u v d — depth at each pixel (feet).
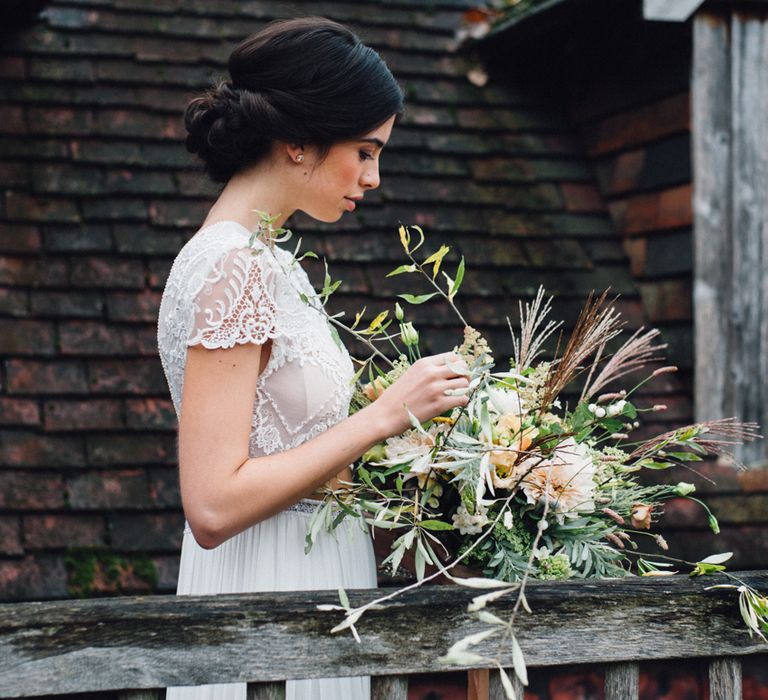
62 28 14.01
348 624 4.59
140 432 11.54
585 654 5.06
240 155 6.02
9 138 12.99
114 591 10.59
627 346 5.90
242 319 5.49
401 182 13.83
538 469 5.65
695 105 13.08
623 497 6.07
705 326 12.87
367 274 12.90
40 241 12.32
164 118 13.57
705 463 12.63
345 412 6.01
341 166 6.04
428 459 5.41
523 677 4.46
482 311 12.93
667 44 13.52
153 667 4.45
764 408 12.92
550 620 5.03
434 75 15.05
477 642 4.74
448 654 4.47
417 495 5.64
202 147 6.30
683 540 12.04
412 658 4.79
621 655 5.10
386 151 14.05
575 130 15.21
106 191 12.85
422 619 4.83
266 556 6.02
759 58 13.23
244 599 4.66
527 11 14.33
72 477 11.10
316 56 5.87
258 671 4.59
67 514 10.90
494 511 5.68
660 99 13.69
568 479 5.64
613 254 14.05
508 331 12.84
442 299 12.92
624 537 5.95
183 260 5.74
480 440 5.59
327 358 5.98
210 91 6.33
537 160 14.70
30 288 12.02
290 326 5.87
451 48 15.43
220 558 6.12
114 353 11.88
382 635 4.77
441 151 14.29
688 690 11.89
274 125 5.83
